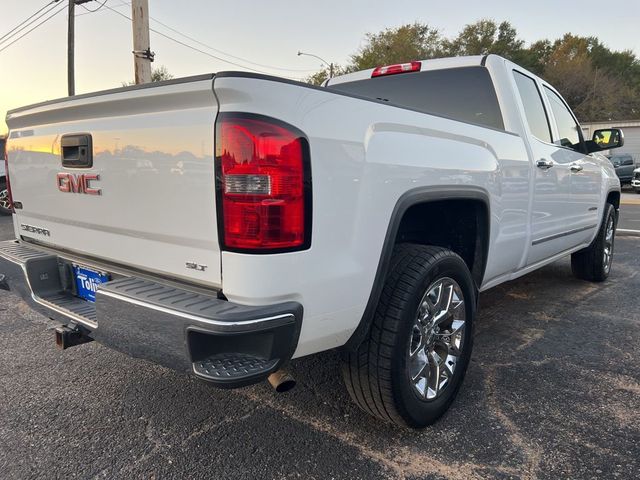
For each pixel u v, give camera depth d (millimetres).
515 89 3512
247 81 1613
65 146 2332
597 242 5062
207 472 2113
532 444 2301
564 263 6375
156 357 1791
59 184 2434
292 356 1853
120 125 2027
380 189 2020
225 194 1668
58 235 2605
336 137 1833
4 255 2686
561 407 2637
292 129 1687
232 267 1701
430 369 2430
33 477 2088
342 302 1918
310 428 2449
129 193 2039
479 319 4098
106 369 3129
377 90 4078
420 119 2316
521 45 49750
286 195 1675
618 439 2336
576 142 4629
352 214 1906
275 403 2691
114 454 2246
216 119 1665
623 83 51219
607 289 5078
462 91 3625
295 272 1730
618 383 2914
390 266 2236
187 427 2465
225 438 2365
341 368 2250
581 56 50000
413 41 43469
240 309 1669
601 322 4016
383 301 2160
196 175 1757
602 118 46906
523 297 4770
